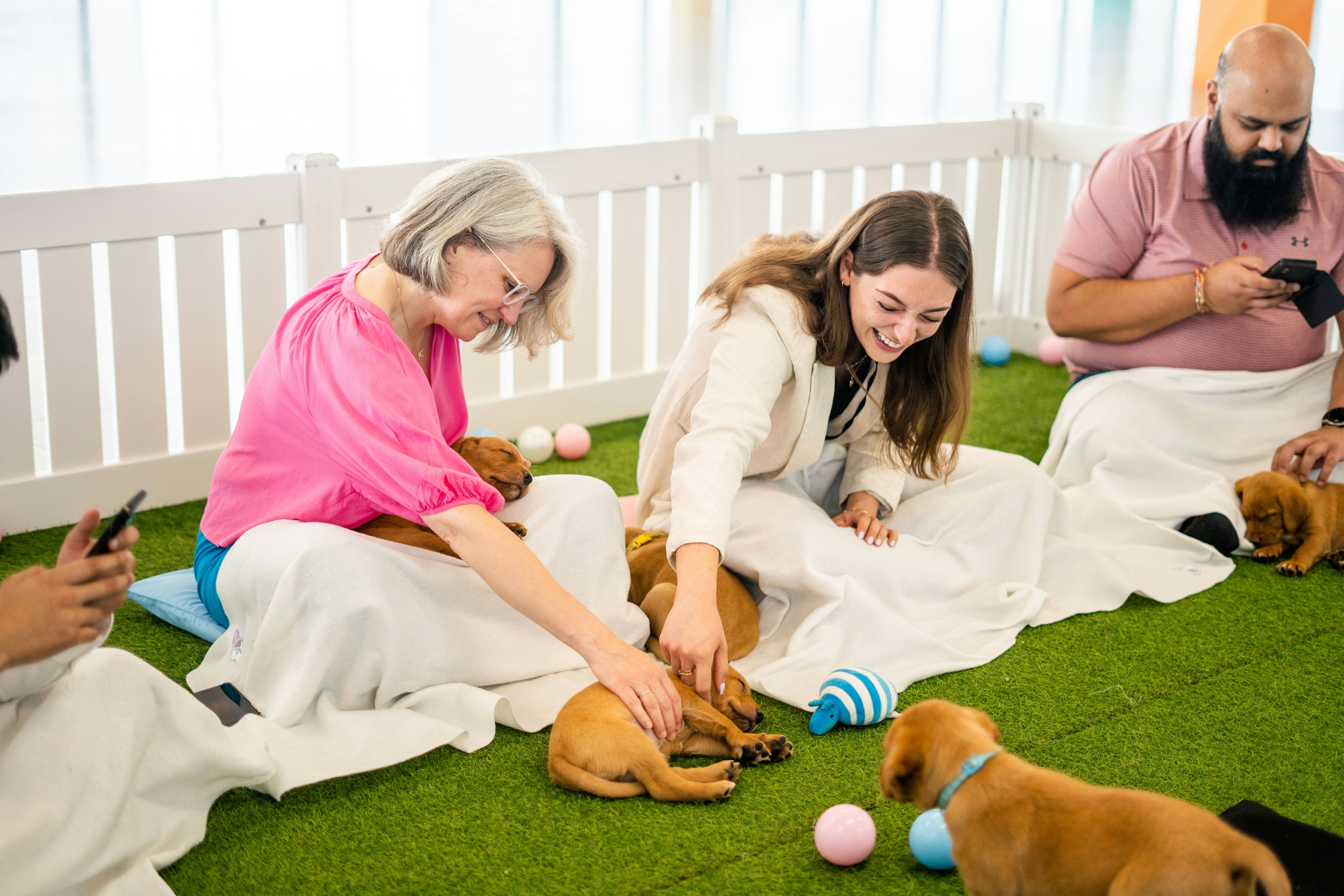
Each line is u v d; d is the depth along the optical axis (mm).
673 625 1978
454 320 2100
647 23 10805
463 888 1712
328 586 2041
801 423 2426
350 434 2008
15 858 1521
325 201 3361
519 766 2029
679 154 3996
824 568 2441
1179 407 3283
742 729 2098
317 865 1763
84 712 1626
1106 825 1370
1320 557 3020
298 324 2143
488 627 2217
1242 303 3156
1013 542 2717
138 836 1704
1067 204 4785
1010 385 4598
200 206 3180
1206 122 3279
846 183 4445
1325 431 3150
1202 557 2965
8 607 1413
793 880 1736
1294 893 1674
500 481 2354
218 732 1826
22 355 3035
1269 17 5016
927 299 2168
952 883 1732
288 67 8523
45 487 3129
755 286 2357
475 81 8664
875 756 2070
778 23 10953
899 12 11484
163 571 2879
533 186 2059
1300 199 3254
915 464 2592
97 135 6695
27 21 8875
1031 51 10219
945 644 2412
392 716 2068
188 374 3289
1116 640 2568
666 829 1851
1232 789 1991
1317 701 2305
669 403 2523
